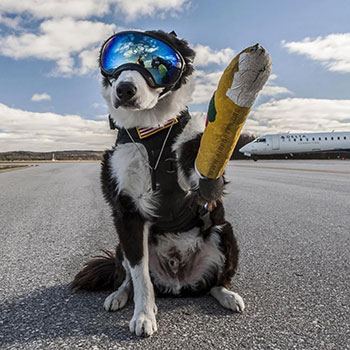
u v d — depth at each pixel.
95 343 0.50
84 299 0.66
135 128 0.65
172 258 0.69
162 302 0.66
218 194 0.58
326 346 0.47
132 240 0.63
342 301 0.62
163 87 0.63
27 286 0.72
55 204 1.96
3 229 1.31
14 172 5.57
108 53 0.65
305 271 0.78
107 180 0.68
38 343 0.50
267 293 0.67
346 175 3.71
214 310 0.60
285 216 1.45
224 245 0.69
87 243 1.08
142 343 0.49
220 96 0.45
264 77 0.42
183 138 0.63
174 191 0.64
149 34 0.63
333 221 1.34
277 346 0.48
